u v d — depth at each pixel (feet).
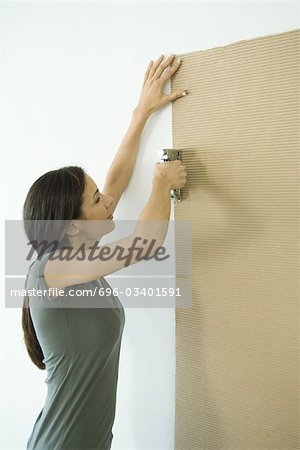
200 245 5.79
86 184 5.29
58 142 7.04
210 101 5.50
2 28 7.38
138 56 6.07
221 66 5.38
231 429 5.78
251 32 5.17
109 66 6.35
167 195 5.31
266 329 5.39
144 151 6.17
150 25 5.90
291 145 5.00
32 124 7.30
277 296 5.26
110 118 6.45
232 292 5.59
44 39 6.95
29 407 8.04
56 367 5.28
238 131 5.33
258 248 5.34
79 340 5.16
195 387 6.04
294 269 5.12
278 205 5.16
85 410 5.24
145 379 6.59
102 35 6.35
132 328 6.59
